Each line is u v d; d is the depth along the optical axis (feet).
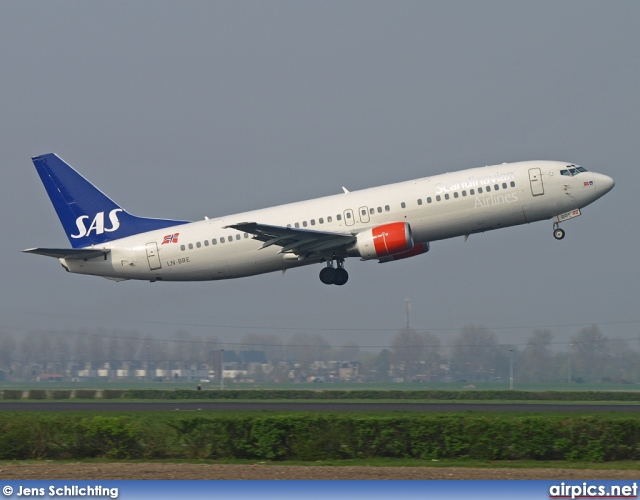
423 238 572.51
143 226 629.92
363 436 335.26
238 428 339.16
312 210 583.17
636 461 328.08
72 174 638.53
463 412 430.20
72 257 621.31
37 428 345.31
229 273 605.73
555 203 554.46
